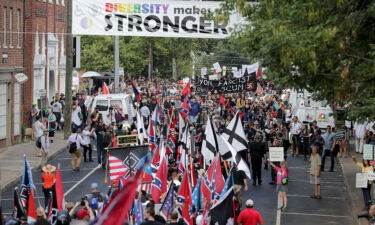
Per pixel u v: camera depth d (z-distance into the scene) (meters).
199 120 63.53
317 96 29.25
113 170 28.19
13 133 59.16
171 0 48.88
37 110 62.59
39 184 40.25
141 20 49.03
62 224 21.02
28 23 68.06
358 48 27.08
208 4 48.47
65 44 83.81
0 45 57.00
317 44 25.11
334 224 32.06
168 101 67.56
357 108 26.47
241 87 69.81
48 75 76.00
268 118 57.81
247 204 25.61
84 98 72.31
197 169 36.31
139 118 40.44
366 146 32.91
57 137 62.72
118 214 11.42
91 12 49.03
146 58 106.75
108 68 100.69
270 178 43.91
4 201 35.28
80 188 38.53
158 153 32.09
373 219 25.56
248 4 28.95
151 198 26.69
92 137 50.69
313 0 26.02
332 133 48.44
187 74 119.94
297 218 33.06
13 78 59.06
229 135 33.47
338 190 41.00
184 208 24.55
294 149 55.50
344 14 26.23
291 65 26.28
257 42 27.62
